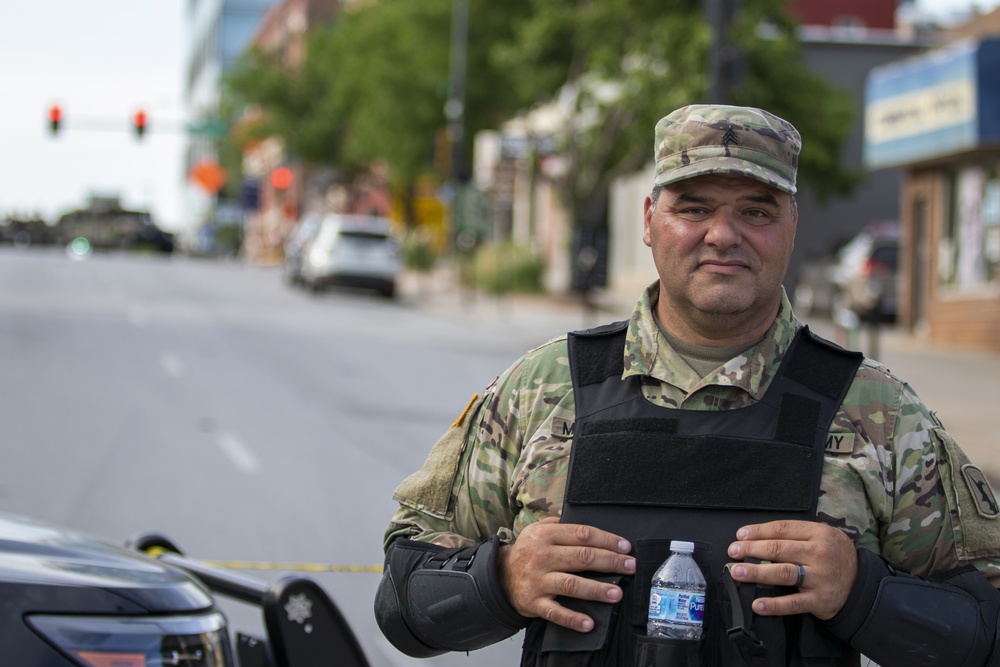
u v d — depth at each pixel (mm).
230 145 102562
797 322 3230
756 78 34281
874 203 44156
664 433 3109
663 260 3160
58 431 13828
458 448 3357
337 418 15633
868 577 2936
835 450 3086
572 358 3285
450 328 29438
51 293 32875
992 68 24281
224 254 87500
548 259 53000
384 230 38969
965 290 26406
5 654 3412
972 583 3049
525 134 41188
